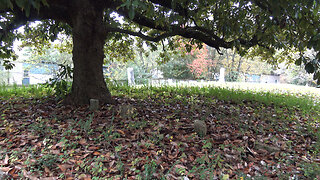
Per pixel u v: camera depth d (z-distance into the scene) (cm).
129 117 380
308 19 226
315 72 171
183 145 281
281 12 225
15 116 387
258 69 2350
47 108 444
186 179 200
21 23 426
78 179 198
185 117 410
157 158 241
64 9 448
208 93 671
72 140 282
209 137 313
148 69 2547
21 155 239
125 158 241
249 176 217
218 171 224
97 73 486
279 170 234
